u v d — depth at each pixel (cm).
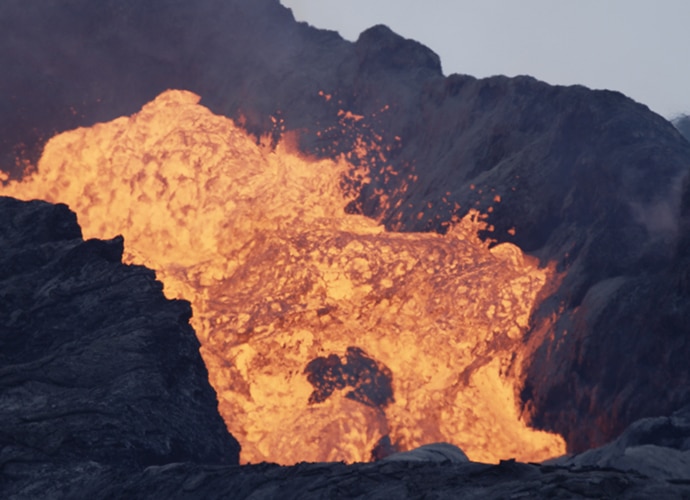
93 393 11225
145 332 12169
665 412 16275
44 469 10031
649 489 5578
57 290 12875
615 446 12425
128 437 10819
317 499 6931
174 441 11162
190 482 8181
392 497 6506
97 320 12681
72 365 11575
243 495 7594
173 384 11994
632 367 17112
